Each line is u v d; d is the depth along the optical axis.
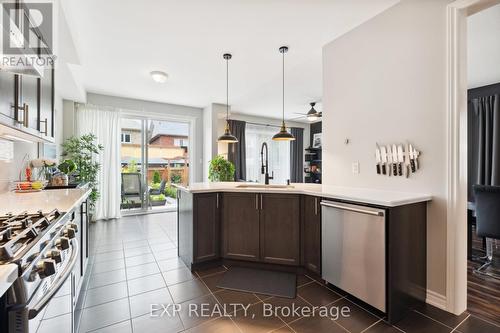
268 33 2.57
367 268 1.76
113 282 2.21
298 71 3.60
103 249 3.06
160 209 5.46
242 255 2.54
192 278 2.30
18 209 1.42
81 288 2.05
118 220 4.62
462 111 1.76
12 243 0.79
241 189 2.52
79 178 3.88
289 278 2.30
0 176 2.08
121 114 4.99
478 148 4.38
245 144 6.77
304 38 2.67
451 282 1.77
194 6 2.12
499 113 4.14
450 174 1.77
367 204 1.78
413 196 1.85
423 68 1.93
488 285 2.19
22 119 1.49
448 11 1.77
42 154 3.19
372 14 2.26
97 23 2.36
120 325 1.62
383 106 2.21
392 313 1.65
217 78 3.88
